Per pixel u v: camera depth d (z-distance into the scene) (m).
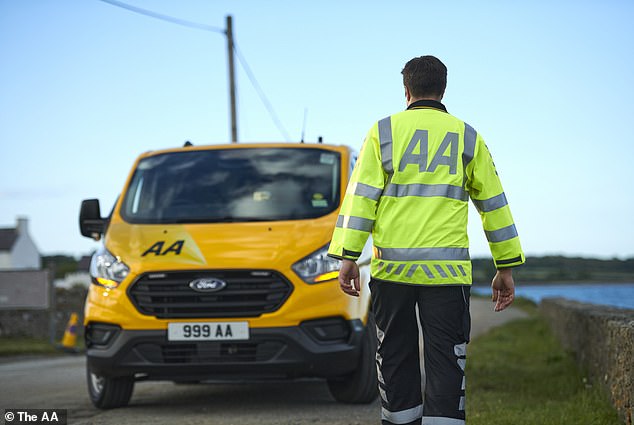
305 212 13.11
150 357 12.12
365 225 7.34
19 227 157.12
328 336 12.04
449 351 7.33
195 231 12.73
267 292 11.95
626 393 10.06
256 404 13.16
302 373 12.00
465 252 7.43
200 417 11.68
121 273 12.36
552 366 18.14
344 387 12.89
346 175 13.79
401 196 7.39
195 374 12.07
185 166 14.30
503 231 7.52
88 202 14.02
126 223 13.39
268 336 11.87
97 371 12.50
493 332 34.31
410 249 7.33
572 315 19.28
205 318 11.98
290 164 14.06
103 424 11.29
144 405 13.49
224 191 13.62
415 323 7.60
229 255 12.12
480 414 11.20
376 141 7.46
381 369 7.61
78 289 51.03
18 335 44.38
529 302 74.38
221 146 14.73
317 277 12.09
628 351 9.85
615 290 104.81
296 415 11.68
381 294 7.46
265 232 12.57
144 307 12.16
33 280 36.28
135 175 14.39
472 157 7.49
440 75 7.67
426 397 7.36
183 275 12.10
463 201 7.48
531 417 10.79
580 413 11.06
